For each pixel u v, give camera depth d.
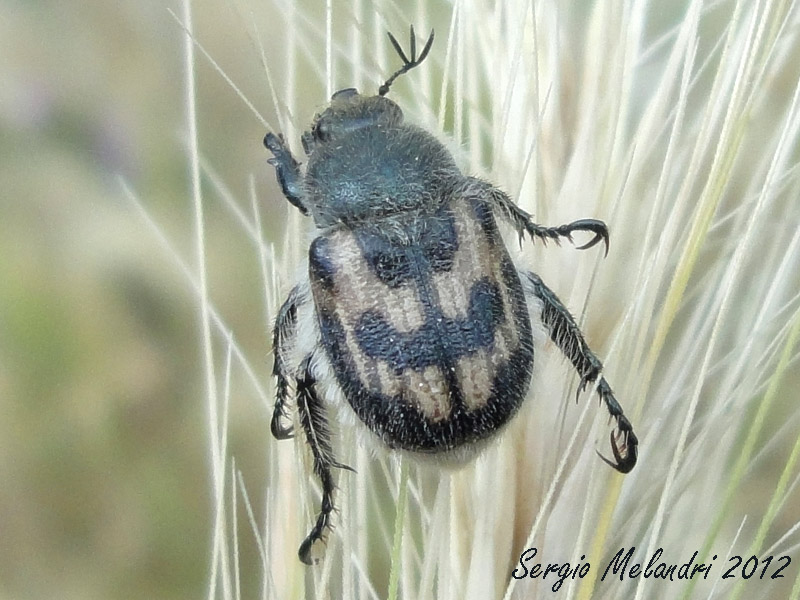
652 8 0.06
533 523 0.05
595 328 0.05
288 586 0.05
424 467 0.05
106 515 0.07
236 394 0.07
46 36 0.07
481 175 0.05
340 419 0.05
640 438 0.05
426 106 0.05
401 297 0.05
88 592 0.07
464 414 0.05
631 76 0.05
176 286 0.07
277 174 0.05
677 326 0.05
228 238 0.07
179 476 0.07
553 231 0.05
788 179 0.05
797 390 0.06
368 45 0.05
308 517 0.05
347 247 0.05
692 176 0.05
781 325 0.05
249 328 0.07
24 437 0.07
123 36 0.07
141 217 0.07
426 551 0.05
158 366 0.07
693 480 0.05
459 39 0.05
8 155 0.07
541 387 0.05
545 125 0.05
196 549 0.07
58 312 0.07
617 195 0.05
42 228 0.07
